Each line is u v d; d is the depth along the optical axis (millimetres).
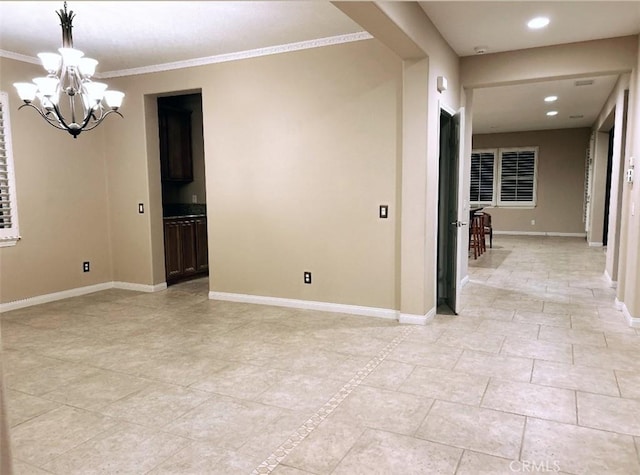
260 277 4809
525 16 3664
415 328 3930
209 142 4902
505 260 7570
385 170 4129
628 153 4359
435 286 4332
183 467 2006
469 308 4578
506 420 2369
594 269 6699
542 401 2574
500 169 11594
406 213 3984
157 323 4188
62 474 1969
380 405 2553
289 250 4629
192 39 4156
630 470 1937
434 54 3910
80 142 5324
